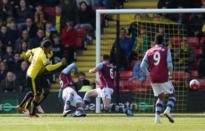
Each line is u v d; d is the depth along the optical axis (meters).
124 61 68.56
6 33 73.62
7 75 69.19
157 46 46.34
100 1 77.94
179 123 46.03
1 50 73.06
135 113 63.59
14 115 59.34
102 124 44.09
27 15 76.38
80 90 65.38
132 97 65.00
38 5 78.25
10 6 77.12
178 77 67.62
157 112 46.09
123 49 68.75
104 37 74.25
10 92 66.25
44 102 65.19
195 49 70.38
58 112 65.06
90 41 75.31
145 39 68.94
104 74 58.22
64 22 74.94
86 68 74.12
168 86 46.12
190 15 71.38
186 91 66.50
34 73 54.97
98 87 58.53
